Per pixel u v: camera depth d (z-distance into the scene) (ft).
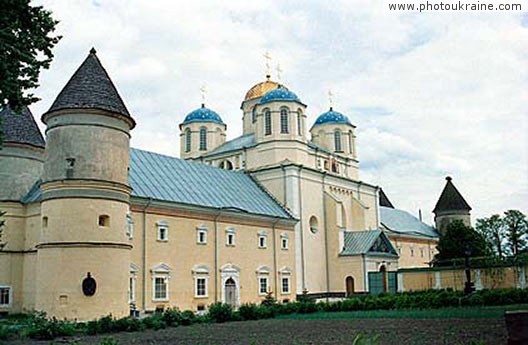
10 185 131.13
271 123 200.64
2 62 60.64
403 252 286.66
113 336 77.77
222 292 154.20
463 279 178.19
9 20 62.90
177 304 140.56
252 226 169.07
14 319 112.06
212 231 155.02
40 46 65.98
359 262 193.16
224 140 239.71
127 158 114.01
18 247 129.39
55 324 79.71
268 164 197.77
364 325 86.17
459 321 86.33
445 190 318.24
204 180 171.12
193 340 69.51
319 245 196.65
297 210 187.52
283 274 177.17
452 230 235.61
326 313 119.03
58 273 101.55
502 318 89.04
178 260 143.02
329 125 231.71
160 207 140.77
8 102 64.44
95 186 105.60
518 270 168.55
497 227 337.52
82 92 109.19
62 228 103.14
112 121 110.42
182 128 237.66
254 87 238.27
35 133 139.03
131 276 129.70
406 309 120.37
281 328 84.94
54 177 105.70
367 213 225.76
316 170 199.82
